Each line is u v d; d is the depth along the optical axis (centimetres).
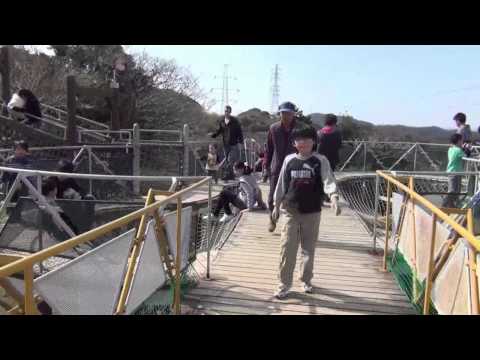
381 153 1567
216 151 1338
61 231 408
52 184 539
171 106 2102
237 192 861
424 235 360
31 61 1828
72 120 985
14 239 414
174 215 346
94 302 222
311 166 376
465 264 259
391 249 565
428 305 327
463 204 495
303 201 379
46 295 183
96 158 937
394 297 403
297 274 464
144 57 2075
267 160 562
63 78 1834
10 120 912
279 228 676
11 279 242
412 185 428
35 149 841
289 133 520
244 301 388
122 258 253
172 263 351
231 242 594
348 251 559
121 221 238
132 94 1597
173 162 1180
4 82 1152
